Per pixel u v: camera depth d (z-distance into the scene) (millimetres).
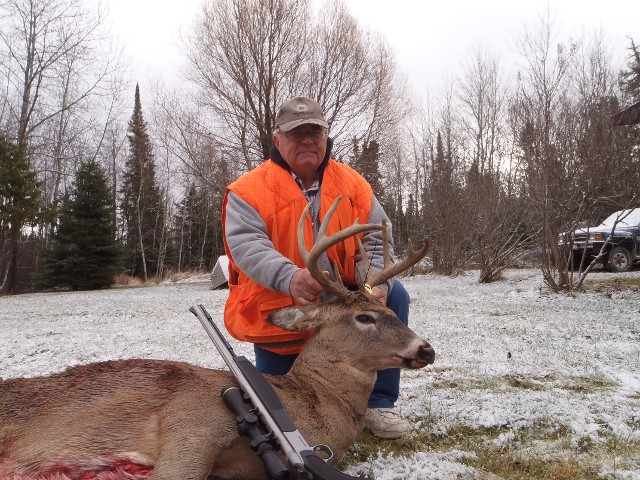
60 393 2982
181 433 2752
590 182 12016
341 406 3230
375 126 25203
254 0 22969
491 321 8508
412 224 31078
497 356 6027
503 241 17000
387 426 3846
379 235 4258
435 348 6488
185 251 45594
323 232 3465
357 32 24188
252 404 2848
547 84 14180
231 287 4121
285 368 4125
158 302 13914
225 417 2830
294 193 3955
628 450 3551
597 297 11180
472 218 18750
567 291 12078
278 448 2695
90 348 7242
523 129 13883
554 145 12422
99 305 13711
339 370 3291
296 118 3883
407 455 3619
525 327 7871
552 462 3445
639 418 4055
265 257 3652
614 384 5004
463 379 5172
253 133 24203
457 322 8453
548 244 12758
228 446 2787
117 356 6586
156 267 42375
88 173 27047
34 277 29328
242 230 3809
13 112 29188
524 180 14352
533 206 13758
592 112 12391
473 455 3539
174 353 6660
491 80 24312
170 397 2934
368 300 3420
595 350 6285
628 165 12445
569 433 3857
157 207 42688
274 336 3857
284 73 23719
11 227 25906
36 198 25641
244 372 2994
